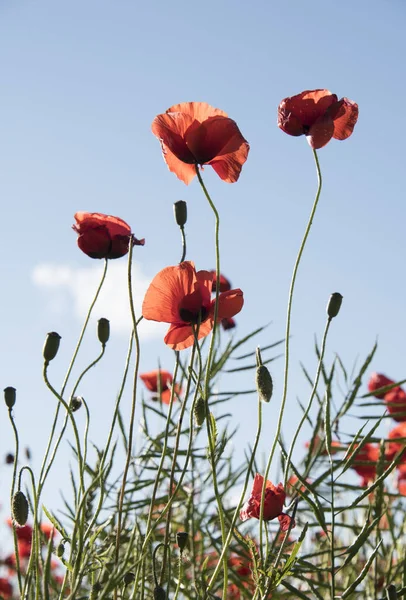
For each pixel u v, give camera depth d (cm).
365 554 129
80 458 94
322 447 125
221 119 100
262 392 90
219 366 131
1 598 182
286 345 90
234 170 103
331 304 91
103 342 98
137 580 92
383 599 91
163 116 101
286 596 112
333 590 90
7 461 153
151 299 98
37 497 93
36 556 91
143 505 117
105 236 104
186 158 101
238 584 116
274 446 90
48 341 93
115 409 95
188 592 110
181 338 100
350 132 103
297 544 91
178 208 100
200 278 99
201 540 125
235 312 100
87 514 109
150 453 121
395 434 136
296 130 101
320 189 96
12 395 93
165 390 142
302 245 93
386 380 141
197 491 127
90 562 98
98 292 103
